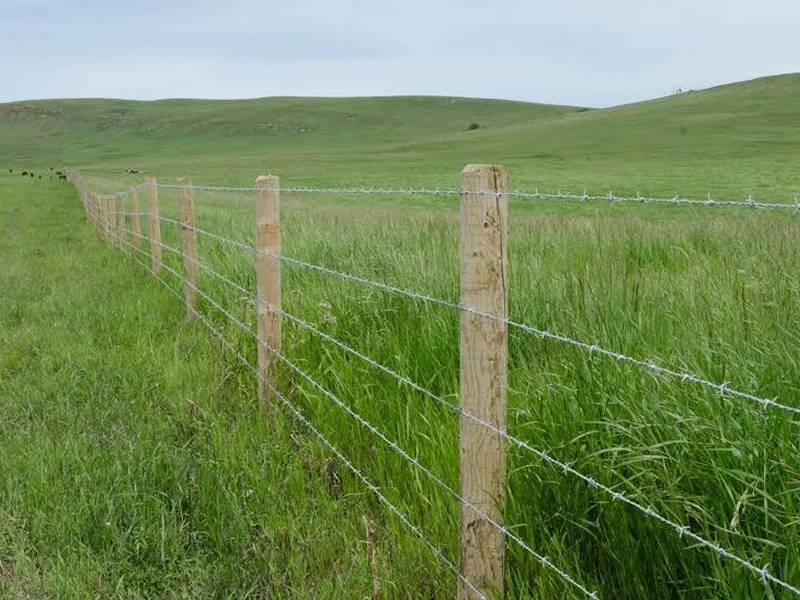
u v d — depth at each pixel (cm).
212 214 1920
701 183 4188
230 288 826
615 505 291
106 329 827
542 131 13075
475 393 293
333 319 567
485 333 288
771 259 551
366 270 665
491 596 297
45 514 407
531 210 2811
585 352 360
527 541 309
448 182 5512
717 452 271
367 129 19275
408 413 416
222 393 585
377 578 330
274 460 454
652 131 11106
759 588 237
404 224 1155
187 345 729
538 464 322
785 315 372
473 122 19275
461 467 301
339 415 471
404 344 509
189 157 14888
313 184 5741
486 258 285
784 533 247
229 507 398
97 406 575
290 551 364
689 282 531
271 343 556
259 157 12694
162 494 423
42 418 563
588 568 300
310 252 876
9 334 833
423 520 365
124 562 363
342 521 383
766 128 10288
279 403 536
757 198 3269
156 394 595
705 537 265
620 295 467
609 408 320
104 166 12331
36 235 2298
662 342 399
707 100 14712
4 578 365
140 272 1234
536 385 385
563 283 514
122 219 1655
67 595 345
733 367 317
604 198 278
